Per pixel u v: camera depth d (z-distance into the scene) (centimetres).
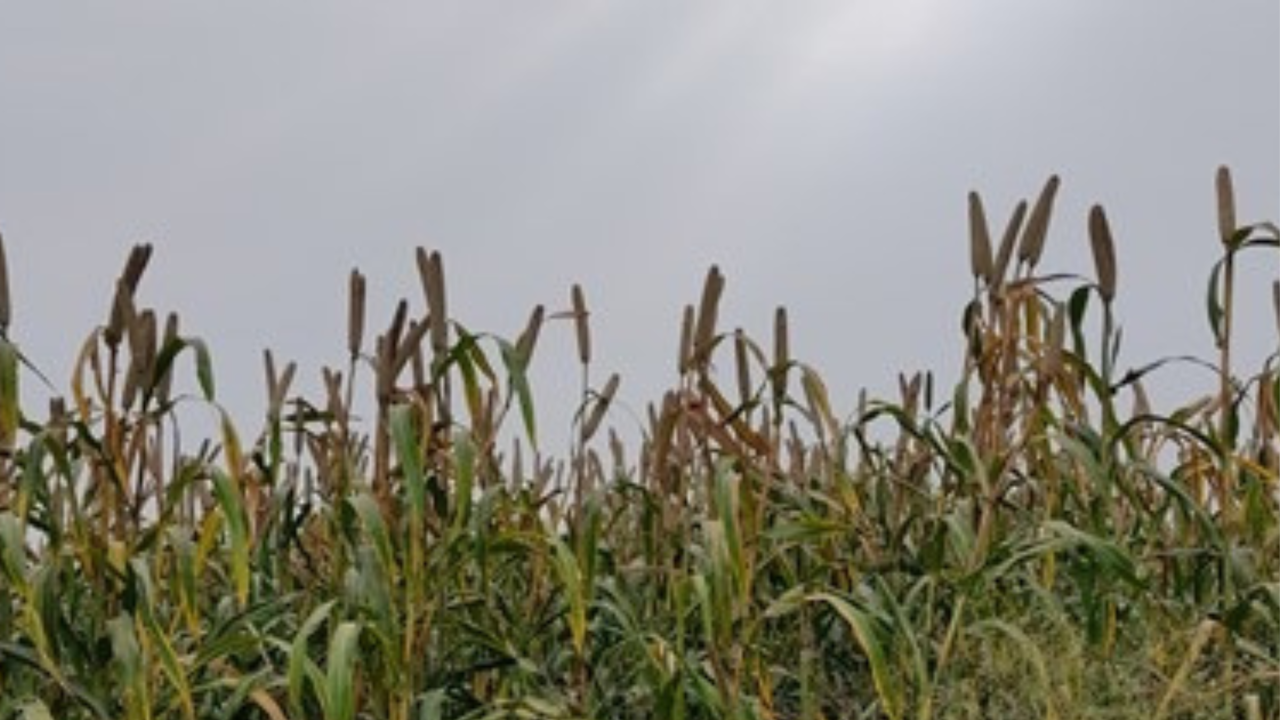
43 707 417
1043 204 529
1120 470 539
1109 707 494
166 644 431
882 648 482
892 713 454
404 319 492
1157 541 570
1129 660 509
